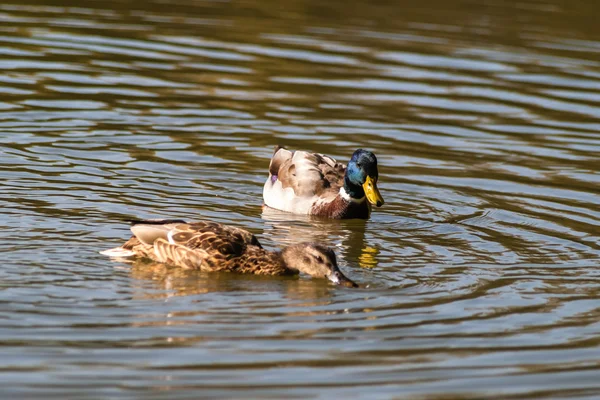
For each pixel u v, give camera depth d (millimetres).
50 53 24578
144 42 25953
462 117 21859
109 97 21859
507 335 11578
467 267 13953
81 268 13047
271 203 17141
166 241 13477
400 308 12266
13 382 9930
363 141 20219
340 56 25594
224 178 17938
